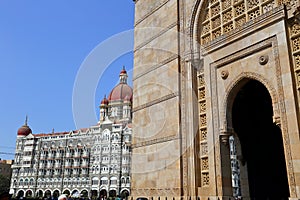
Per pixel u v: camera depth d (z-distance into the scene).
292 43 10.97
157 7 17.97
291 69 10.61
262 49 11.77
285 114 10.40
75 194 78.31
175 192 13.45
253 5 12.62
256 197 15.73
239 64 12.56
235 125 15.63
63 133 94.69
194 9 15.20
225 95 12.84
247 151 16.30
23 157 98.62
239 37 12.62
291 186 9.72
